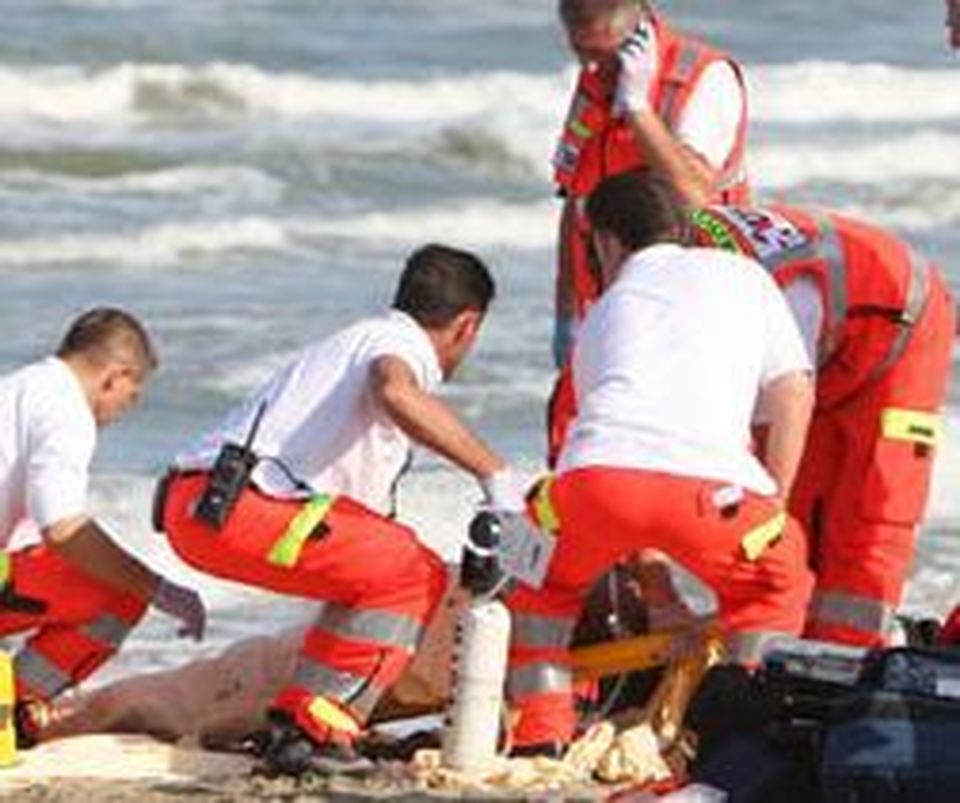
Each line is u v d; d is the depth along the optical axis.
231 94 85.31
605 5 31.14
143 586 28.62
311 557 27.92
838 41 97.56
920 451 29.66
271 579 28.14
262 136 79.69
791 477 27.61
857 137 84.12
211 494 27.97
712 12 100.50
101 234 66.25
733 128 31.56
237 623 37.22
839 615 29.58
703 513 27.06
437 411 27.77
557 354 32.25
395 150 77.94
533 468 45.66
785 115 88.75
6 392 28.42
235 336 55.06
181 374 51.34
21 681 29.09
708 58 31.44
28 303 58.59
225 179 74.69
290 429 28.14
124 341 28.47
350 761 28.09
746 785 22.92
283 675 29.75
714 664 27.03
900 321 29.25
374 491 28.50
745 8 100.94
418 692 29.16
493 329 55.28
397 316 28.38
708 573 27.52
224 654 29.94
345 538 27.94
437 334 28.30
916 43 97.62
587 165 31.83
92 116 83.31
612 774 28.06
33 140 77.62
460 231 70.44
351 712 28.22
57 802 27.20
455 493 41.88
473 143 78.69
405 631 28.19
